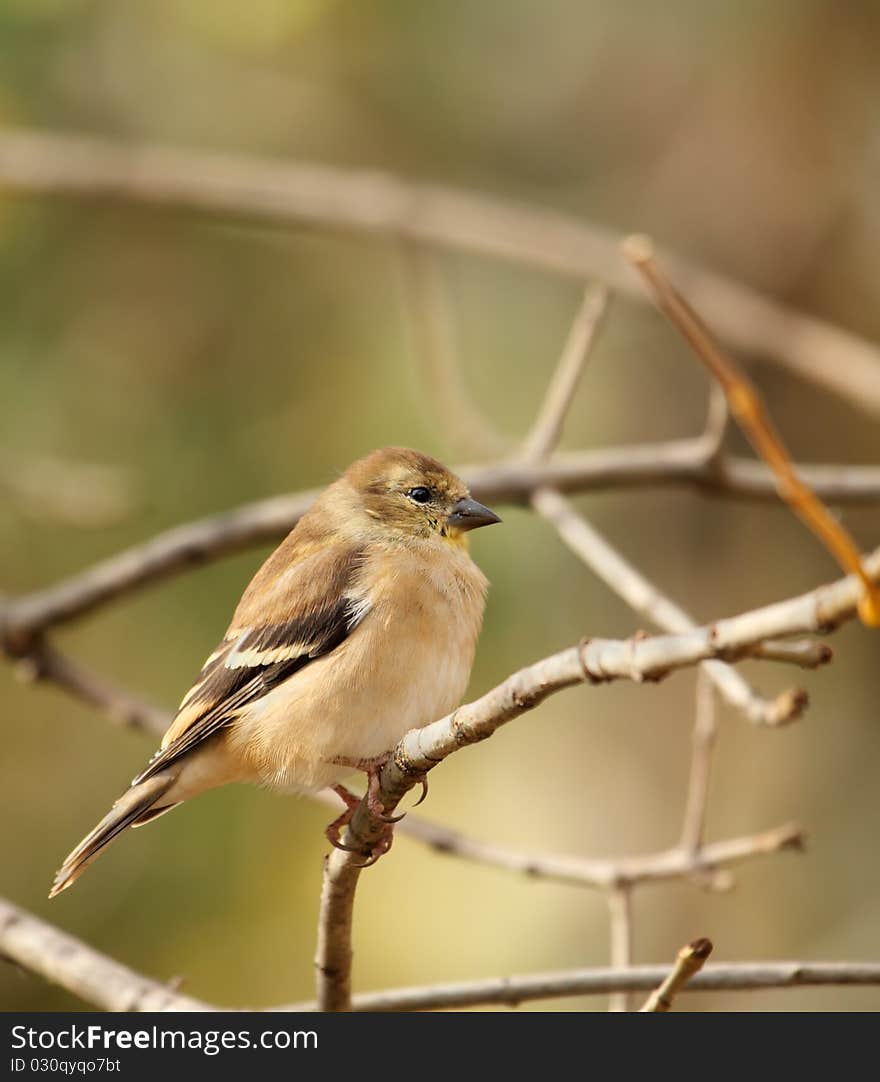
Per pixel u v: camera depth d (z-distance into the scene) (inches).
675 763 585.0
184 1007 284.0
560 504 378.6
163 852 494.9
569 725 597.3
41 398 526.0
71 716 524.1
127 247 556.7
